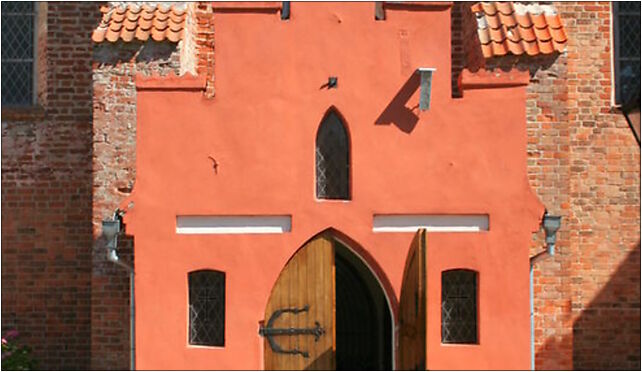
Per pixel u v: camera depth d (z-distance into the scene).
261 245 10.85
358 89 10.96
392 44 11.01
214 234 10.85
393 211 10.90
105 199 12.39
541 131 12.32
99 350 12.50
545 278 12.28
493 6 13.04
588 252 13.65
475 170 10.97
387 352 14.77
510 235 10.92
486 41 12.47
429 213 10.94
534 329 12.26
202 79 10.88
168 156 10.88
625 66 14.31
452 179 10.95
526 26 12.62
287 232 10.88
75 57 14.13
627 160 13.72
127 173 12.40
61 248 13.96
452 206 10.93
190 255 10.81
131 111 12.42
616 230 13.69
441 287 10.91
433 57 11.02
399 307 10.90
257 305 10.80
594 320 13.63
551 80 12.31
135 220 10.81
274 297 10.85
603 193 13.70
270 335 10.81
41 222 13.98
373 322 14.85
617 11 14.38
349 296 14.95
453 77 13.89
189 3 13.18
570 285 12.28
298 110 10.94
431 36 11.03
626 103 13.61
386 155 10.95
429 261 10.88
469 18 13.28
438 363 10.79
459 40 13.94
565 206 12.28
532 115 12.31
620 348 13.62
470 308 11.02
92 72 13.79
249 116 10.91
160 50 12.40
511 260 10.90
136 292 10.77
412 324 10.25
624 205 13.70
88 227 13.99
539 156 12.30
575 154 13.70
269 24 10.97
